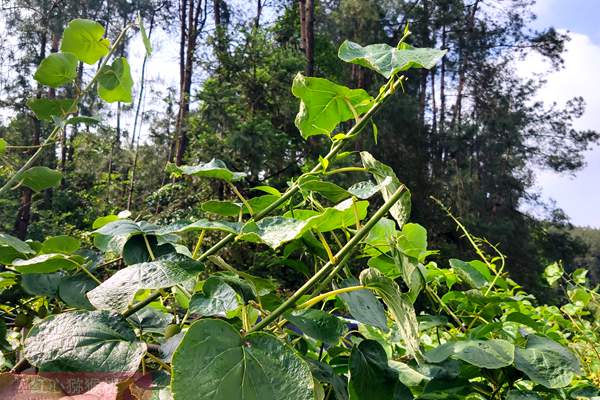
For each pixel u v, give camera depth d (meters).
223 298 0.50
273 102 11.30
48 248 0.78
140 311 0.69
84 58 0.90
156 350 0.57
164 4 18.17
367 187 0.62
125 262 0.60
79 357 0.43
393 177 0.68
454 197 15.61
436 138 16.16
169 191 10.56
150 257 0.61
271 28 14.68
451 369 0.72
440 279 1.14
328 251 0.56
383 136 14.14
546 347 0.71
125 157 18.08
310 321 0.62
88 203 14.94
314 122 0.81
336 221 0.57
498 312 0.96
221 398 0.39
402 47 0.71
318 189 0.65
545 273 1.96
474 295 0.91
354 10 16.75
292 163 10.39
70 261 0.63
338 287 0.67
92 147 15.37
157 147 17.42
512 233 15.53
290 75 11.22
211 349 0.41
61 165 15.10
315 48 15.84
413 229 0.84
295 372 0.42
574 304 1.68
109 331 0.45
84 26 0.87
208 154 10.06
